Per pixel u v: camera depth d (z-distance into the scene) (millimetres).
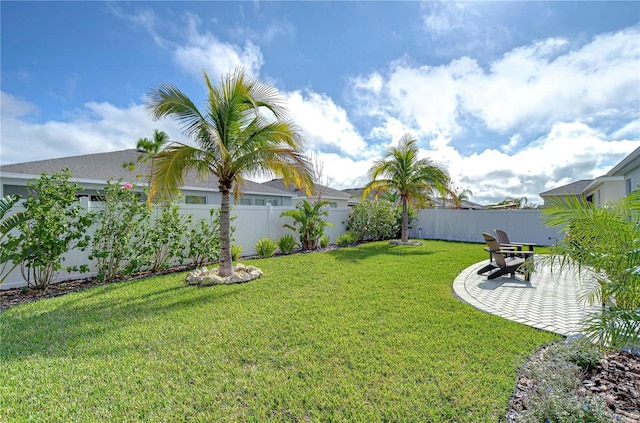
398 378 3027
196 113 6637
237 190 9273
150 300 5629
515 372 3148
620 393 2773
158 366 3291
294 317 4699
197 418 2492
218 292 6129
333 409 2594
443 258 10430
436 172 14242
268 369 3227
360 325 4363
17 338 4016
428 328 4281
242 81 6832
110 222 7367
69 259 7195
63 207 6520
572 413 2311
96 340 3938
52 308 5207
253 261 9656
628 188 11445
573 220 3240
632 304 2838
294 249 12828
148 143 15617
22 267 6395
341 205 25422
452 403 2646
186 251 9023
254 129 7141
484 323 4484
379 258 10375
